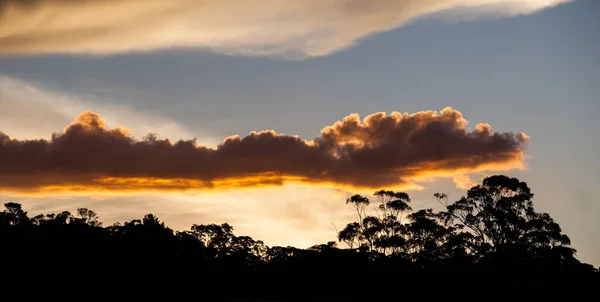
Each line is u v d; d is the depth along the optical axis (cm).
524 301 5984
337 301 8231
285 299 8575
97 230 9662
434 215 9512
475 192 9156
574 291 5884
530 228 8725
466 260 8400
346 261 9025
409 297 7712
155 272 9131
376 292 8200
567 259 8162
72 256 8744
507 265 8038
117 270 8750
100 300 7625
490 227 8919
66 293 7806
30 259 8512
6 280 7925
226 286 9500
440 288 7725
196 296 8212
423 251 9194
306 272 9150
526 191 9000
